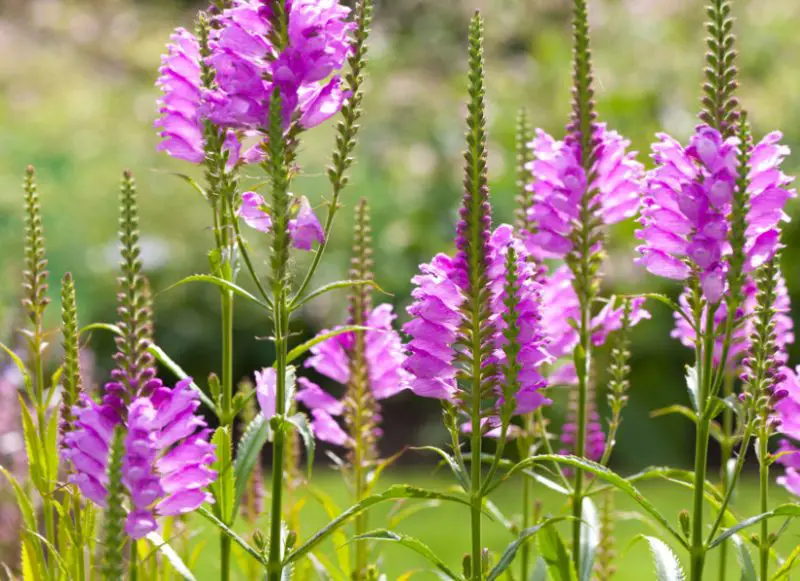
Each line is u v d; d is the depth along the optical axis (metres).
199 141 4.72
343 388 14.82
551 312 5.05
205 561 8.59
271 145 4.09
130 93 24.22
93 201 17.05
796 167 14.73
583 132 4.73
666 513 10.95
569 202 4.67
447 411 4.20
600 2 19.28
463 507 11.44
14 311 8.41
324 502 5.48
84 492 3.75
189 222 16.47
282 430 4.19
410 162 17.70
